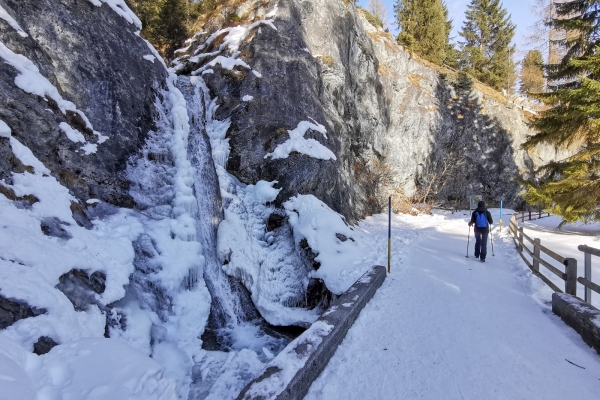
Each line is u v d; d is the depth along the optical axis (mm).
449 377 3758
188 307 6383
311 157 11383
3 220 3951
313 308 8352
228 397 4695
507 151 32844
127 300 5160
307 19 16422
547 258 9648
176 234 6953
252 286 8398
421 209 24891
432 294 6504
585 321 4414
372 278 6645
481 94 33781
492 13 42656
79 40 6844
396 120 27984
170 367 5023
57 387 2727
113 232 5797
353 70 19500
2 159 4531
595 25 13430
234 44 14156
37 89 5484
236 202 10016
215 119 12016
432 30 37000
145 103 8211
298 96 13148
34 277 3611
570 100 12609
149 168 7582
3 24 5418
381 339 4676
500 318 5297
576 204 12984
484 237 9258
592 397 3344
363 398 3426
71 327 3654
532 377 3703
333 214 10086
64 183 5684
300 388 3332
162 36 23656
